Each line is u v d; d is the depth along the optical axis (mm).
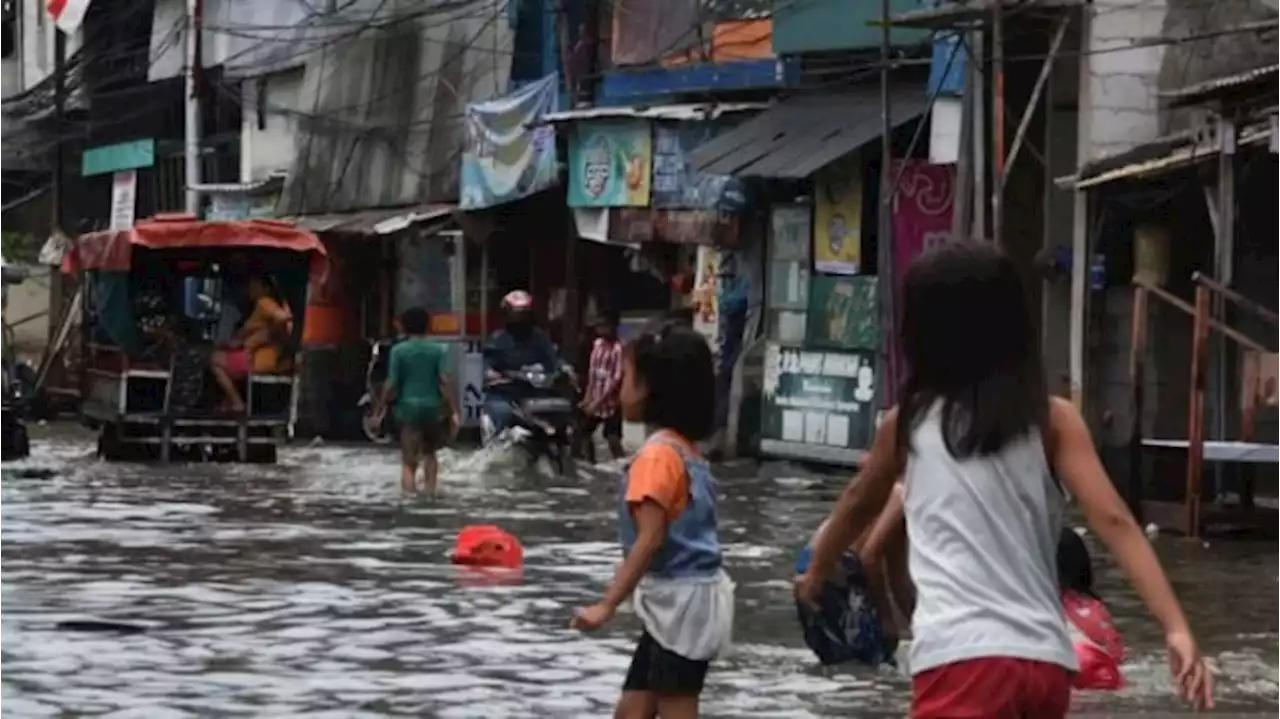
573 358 35156
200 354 30938
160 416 30625
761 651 12820
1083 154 25328
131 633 13477
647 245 33656
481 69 37688
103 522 20875
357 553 18203
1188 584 16531
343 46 42469
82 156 57031
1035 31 26141
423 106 39562
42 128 56344
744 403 30688
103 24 54531
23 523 20656
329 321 40781
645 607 8461
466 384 37031
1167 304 23875
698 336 8648
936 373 6090
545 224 36906
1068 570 11812
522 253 37281
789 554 18453
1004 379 6020
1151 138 25047
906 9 28031
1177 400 23797
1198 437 19656
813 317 29344
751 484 27016
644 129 32062
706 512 8523
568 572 16875
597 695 11406
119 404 30578
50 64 57281
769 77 30141
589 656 12688
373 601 15031
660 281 34844
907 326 6172
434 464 24844
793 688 11555
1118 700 11219
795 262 30062
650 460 8367
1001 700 5754
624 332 34344
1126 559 5953
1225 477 21234
